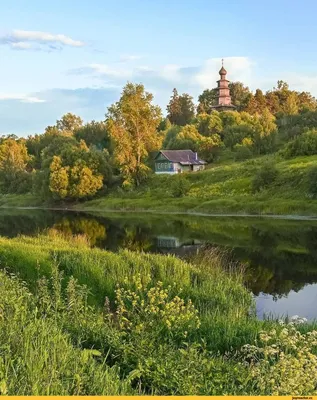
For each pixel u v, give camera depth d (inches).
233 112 4441.4
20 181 4072.3
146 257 758.5
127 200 2910.9
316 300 686.5
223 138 4079.7
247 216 2037.4
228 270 854.5
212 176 2891.2
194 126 4212.6
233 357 364.2
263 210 2102.6
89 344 368.8
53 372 242.7
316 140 2851.9
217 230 1568.7
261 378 267.9
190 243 1273.4
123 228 1713.8
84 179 3139.8
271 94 5551.2
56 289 476.7
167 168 3371.1
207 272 717.3
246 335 421.7
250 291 733.9
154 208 2603.3
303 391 248.2
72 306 443.5
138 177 3203.7
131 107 3174.2
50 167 3307.1
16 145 4707.2
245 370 307.0
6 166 4296.3
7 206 3528.5
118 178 3405.5
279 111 4909.0
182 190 2751.0
